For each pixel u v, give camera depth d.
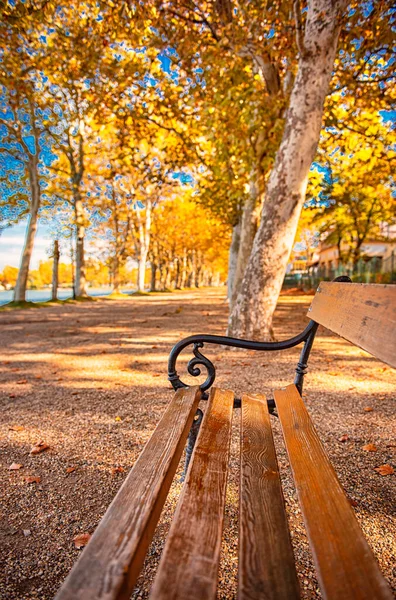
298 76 6.18
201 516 1.27
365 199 25.08
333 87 9.34
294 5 5.88
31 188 21.53
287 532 1.25
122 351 7.58
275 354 6.82
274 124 8.59
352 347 7.61
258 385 4.89
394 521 2.15
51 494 2.49
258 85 9.17
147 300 26.95
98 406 4.20
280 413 2.28
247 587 1.00
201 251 55.75
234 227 17.55
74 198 25.38
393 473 2.67
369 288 1.76
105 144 23.80
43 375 5.74
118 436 3.37
